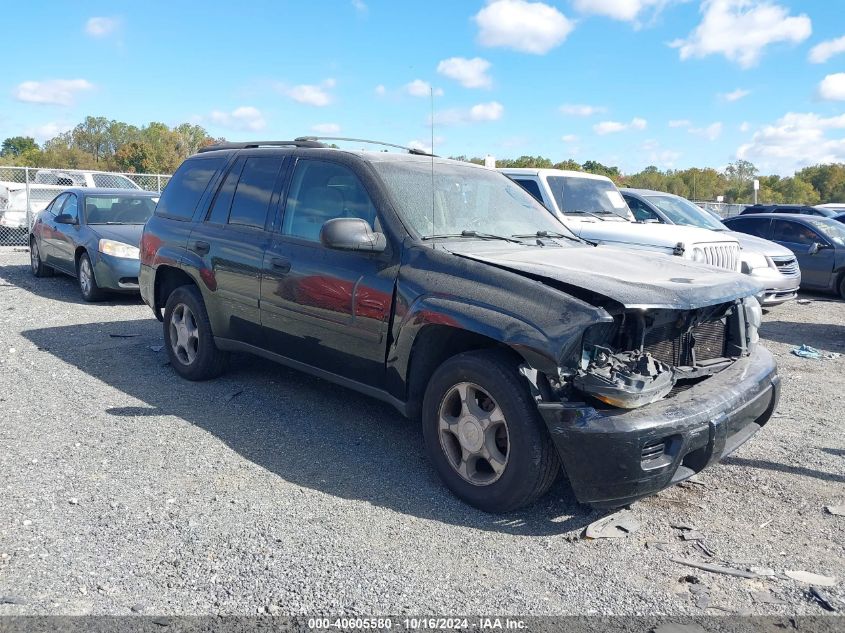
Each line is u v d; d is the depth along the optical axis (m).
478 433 3.84
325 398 5.78
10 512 3.66
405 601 3.00
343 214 4.71
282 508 3.82
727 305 4.22
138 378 6.22
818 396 6.50
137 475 4.18
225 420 5.19
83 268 10.45
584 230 8.95
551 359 3.45
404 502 3.96
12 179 20.28
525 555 3.43
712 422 3.62
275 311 5.06
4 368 6.46
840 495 4.22
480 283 3.89
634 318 3.76
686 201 12.22
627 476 3.42
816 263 14.04
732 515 3.93
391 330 4.25
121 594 2.99
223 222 5.65
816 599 3.10
